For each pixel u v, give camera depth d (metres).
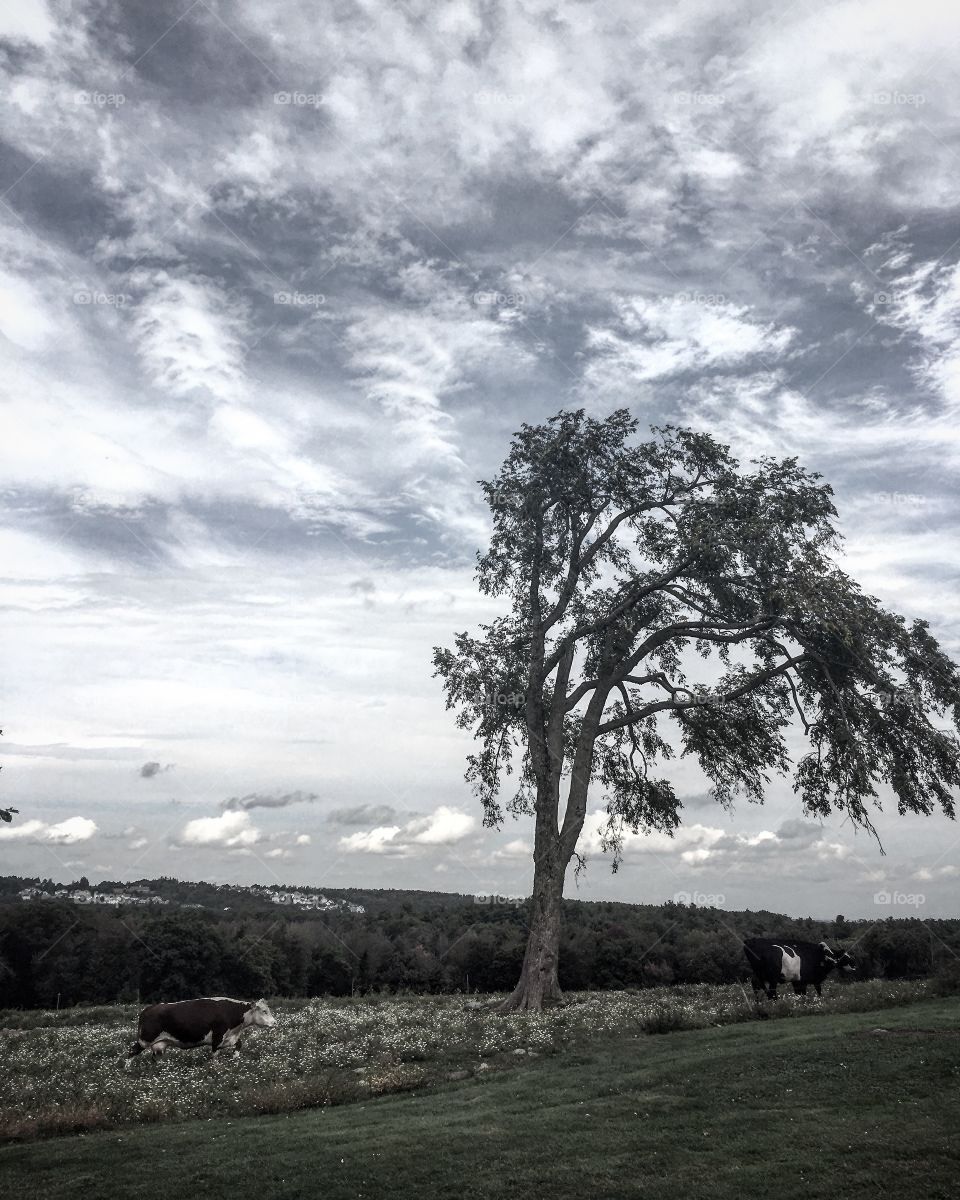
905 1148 9.91
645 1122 11.90
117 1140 12.71
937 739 28.89
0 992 63.19
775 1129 11.07
